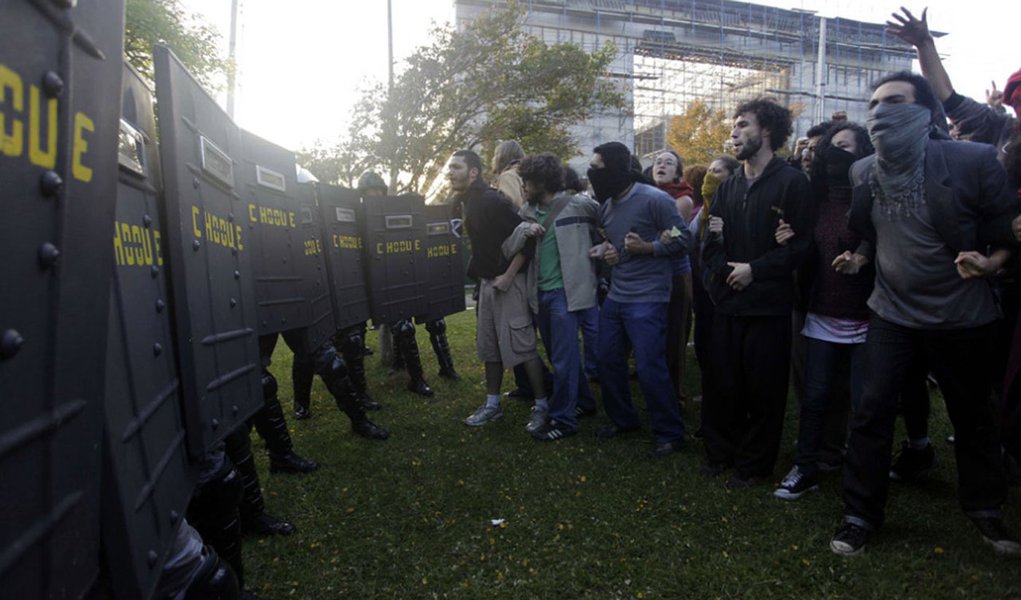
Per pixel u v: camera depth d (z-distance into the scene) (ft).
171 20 28.60
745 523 9.21
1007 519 8.95
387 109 38.96
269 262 9.55
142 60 27.22
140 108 4.55
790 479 10.12
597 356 13.19
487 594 7.55
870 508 8.36
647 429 13.79
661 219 12.03
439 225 18.58
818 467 11.03
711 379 11.10
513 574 7.99
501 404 16.12
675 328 14.85
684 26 143.74
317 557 8.53
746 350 10.46
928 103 8.09
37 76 2.29
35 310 2.32
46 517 2.42
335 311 12.92
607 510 9.72
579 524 9.31
